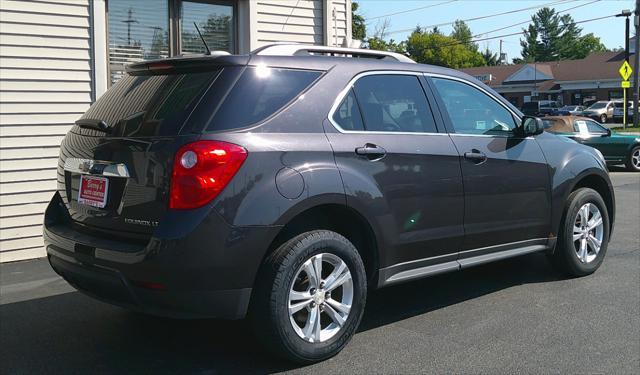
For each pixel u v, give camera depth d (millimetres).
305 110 3916
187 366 3916
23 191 6863
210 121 3568
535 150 5293
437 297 5301
